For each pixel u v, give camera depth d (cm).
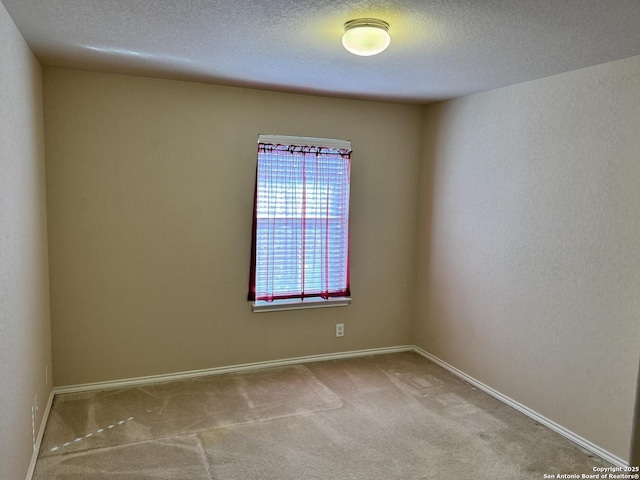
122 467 242
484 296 350
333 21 207
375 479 238
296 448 265
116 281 335
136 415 299
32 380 249
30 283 250
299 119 375
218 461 250
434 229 406
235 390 342
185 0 187
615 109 254
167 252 347
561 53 244
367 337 424
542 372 302
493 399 337
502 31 213
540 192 301
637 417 53
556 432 290
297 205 379
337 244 399
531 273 309
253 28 218
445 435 283
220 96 349
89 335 332
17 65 225
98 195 325
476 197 356
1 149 191
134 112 327
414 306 437
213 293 364
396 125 410
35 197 271
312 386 353
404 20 202
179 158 343
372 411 313
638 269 244
